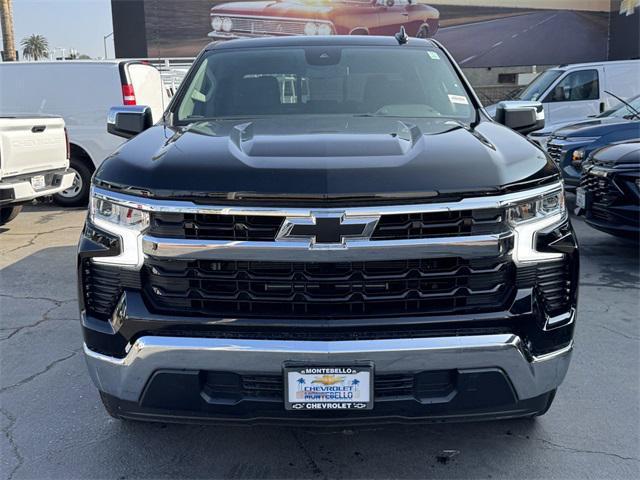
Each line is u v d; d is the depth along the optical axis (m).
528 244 2.34
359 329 2.23
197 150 2.50
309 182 2.21
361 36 4.07
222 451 2.82
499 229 2.28
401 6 22.47
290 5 22.06
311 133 2.75
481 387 2.31
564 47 24.25
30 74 9.38
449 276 2.28
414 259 2.22
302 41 3.96
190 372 2.27
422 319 2.26
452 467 2.69
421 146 2.51
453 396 2.30
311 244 2.19
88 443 2.89
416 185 2.21
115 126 3.59
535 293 2.37
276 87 3.59
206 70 3.76
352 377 2.22
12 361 3.82
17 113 9.45
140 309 2.30
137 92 9.43
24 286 5.38
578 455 2.77
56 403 3.27
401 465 2.71
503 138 2.77
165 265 2.29
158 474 2.66
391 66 3.72
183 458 2.77
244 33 22.42
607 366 3.66
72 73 9.30
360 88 3.57
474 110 3.47
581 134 8.00
